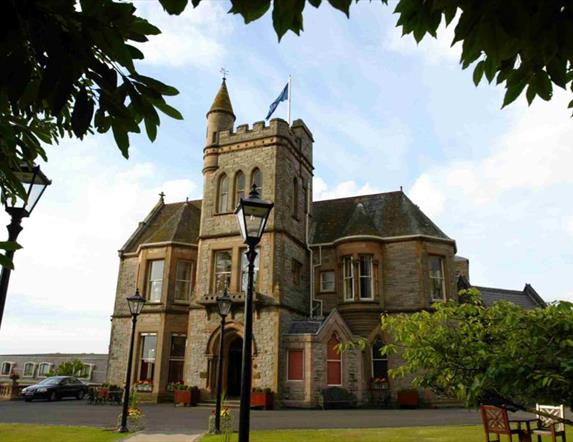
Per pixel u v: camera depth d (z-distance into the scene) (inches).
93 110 89.0
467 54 107.0
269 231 893.2
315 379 812.6
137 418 530.9
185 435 478.9
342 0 89.6
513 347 153.9
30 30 81.4
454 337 172.9
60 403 962.7
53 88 81.1
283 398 812.6
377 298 942.4
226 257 928.9
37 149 132.3
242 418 255.6
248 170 952.9
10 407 842.2
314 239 1050.7
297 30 95.7
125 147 96.9
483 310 177.3
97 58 90.4
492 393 163.6
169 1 89.6
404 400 849.5
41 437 459.5
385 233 1002.7
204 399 840.9
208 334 876.6
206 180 996.6
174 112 96.2
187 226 1077.1
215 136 1019.9
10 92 80.8
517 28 94.1
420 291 928.3
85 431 506.3
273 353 820.6
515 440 442.0
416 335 178.7
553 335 156.0
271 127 957.8
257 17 93.5
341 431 510.0
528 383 148.4
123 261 1103.6
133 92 92.9
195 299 917.2
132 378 968.3
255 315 856.3
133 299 553.9
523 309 171.5
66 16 84.1
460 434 485.1
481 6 97.9
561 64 110.5
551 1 95.9
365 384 880.9
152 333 978.7
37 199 261.3
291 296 908.6
